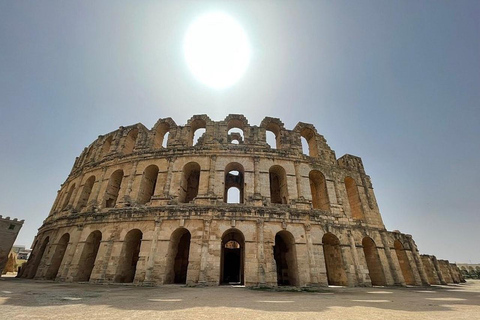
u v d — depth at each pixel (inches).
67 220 1513.3
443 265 2191.2
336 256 1379.2
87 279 1336.1
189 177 1718.8
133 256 1411.2
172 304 577.9
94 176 1680.6
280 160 1518.2
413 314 479.5
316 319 422.9
